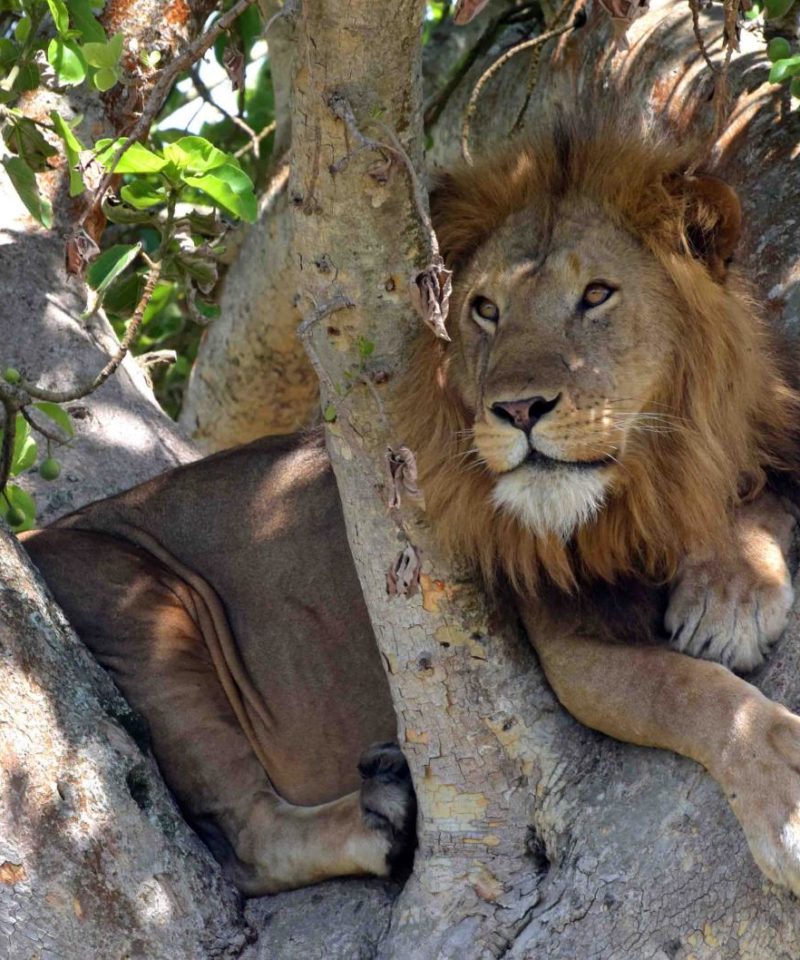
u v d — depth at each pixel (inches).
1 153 420.8
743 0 267.6
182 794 330.3
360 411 270.7
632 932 249.8
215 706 341.1
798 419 317.4
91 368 422.3
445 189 313.3
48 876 261.0
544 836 273.0
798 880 242.5
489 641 281.4
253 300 549.0
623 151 303.0
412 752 281.1
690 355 296.4
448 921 270.2
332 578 351.6
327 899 290.8
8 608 278.4
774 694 273.1
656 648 286.8
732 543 296.0
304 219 259.1
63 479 407.2
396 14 242.4
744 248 348.2
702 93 397.4
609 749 279.7
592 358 287.9
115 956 263.0
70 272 284.0
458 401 293.9
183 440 435.5
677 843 254.7
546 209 300.7
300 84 248.8
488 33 498.3
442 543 278.5
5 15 417.7
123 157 305.7
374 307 267.1
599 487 286.4
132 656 342.3
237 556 359.9
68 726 274.8
